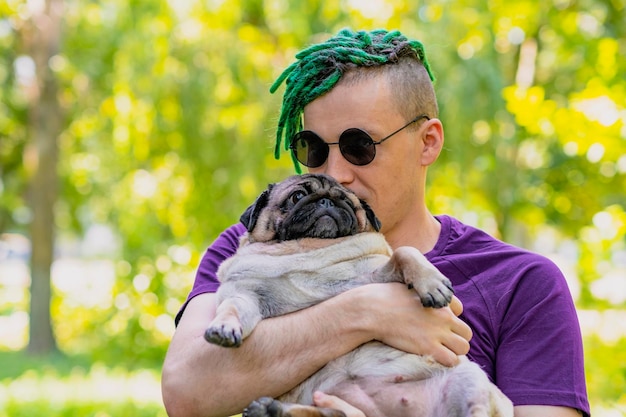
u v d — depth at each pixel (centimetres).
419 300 355
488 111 1221
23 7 1820
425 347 348
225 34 1496
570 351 355
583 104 888
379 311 350
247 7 1592
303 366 346
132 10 1538
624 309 1153
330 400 334
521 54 1412
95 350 1662
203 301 395
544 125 916
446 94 1211
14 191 2200
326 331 349
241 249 411
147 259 1636
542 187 1382
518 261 384
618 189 1235
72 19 1819
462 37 1278
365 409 344
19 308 2644
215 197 1533
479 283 380
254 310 362
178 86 1459
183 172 1617
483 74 1223
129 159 1686
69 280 2855
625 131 873
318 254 390
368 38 413
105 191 1909
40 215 1867
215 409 344
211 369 345
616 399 824
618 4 1145
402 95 400
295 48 1484
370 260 393
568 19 1238
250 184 1455
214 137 1506
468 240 405
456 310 362
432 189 1362
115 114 1730
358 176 408
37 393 1262
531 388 349
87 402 1184
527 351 359
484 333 368
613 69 958
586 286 1166
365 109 394
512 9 1280
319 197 400
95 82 1833
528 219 1480
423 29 1291
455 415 333
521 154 1402
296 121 429
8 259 4194
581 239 1242
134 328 1633
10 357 1767
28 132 2005
